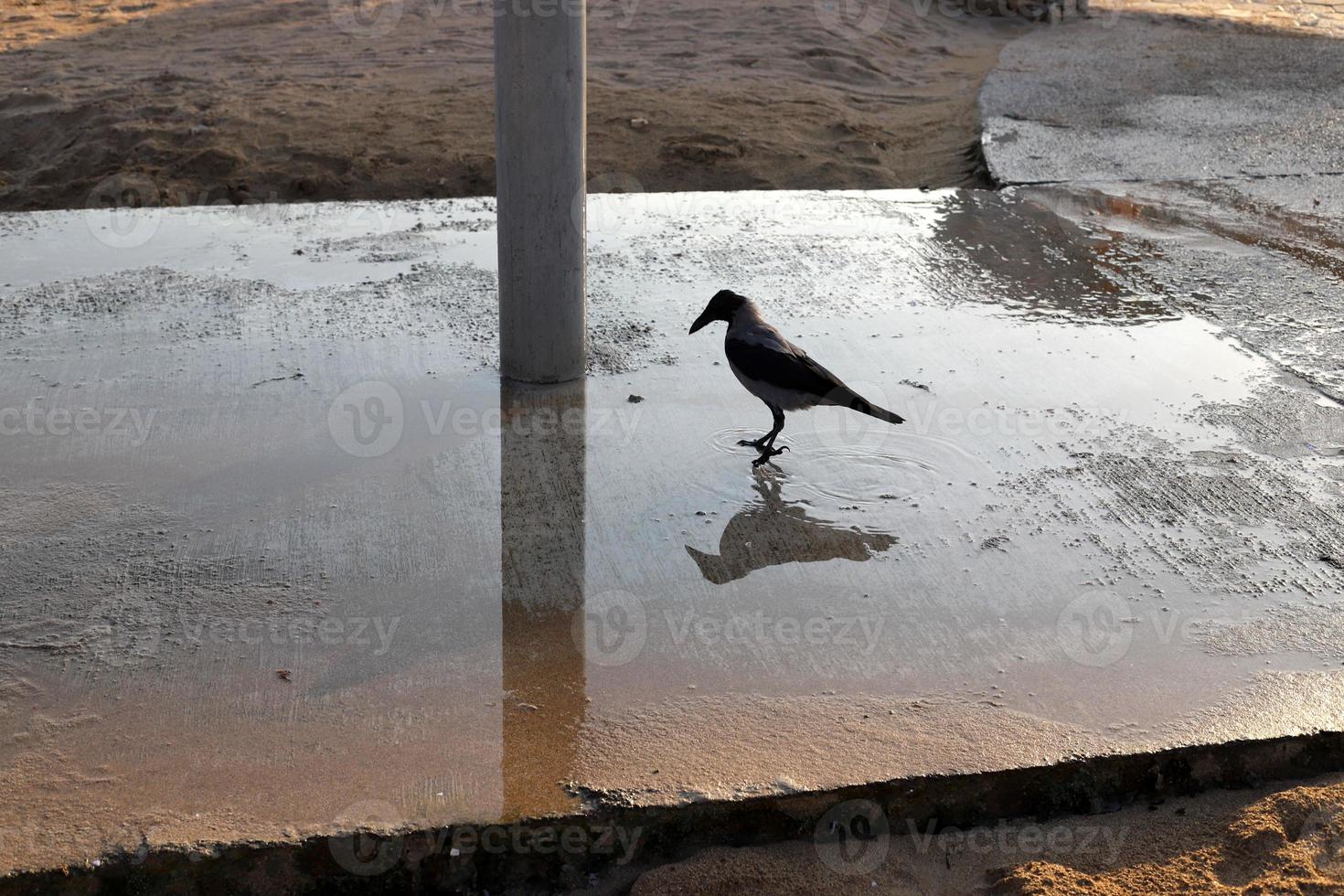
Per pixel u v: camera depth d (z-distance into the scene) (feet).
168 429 18.52
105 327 22.16
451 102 42.24
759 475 17.53
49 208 34.83
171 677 12.84
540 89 18.58
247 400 19.51
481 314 23.12
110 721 12.10
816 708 12.38
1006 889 10.53
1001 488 17.06
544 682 12.76
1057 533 15.92
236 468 17.40
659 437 18.65
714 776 11.31
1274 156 33.99
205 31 55.88
